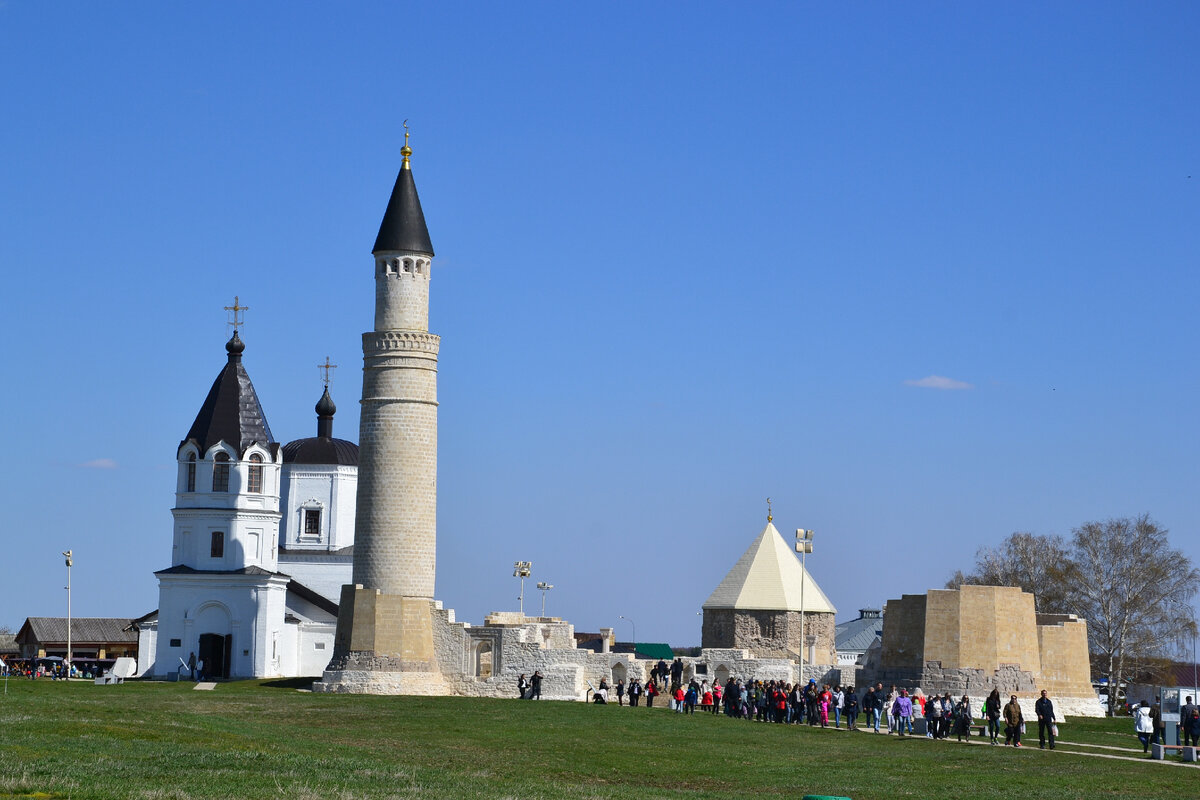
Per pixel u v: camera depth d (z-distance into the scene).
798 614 122.56
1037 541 148.50
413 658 103.44
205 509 119.69
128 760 47.62
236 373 123.38
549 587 134.12
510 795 45.06
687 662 112.81
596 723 78.38
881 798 53.97
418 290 107.75
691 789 56.28
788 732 79.38
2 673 131.00
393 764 53.81
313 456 138.88
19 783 39.94
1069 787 57.78
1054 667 109.44
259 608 118.75
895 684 104.25
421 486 106.12
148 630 122.56
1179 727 76.25
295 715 76.56
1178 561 138.25
